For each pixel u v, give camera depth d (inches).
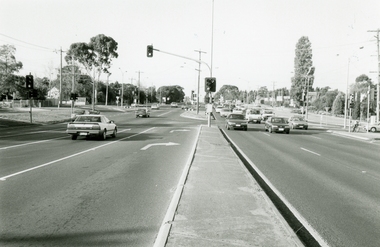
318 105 4451.3
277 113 3651.6
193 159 545.3
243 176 414.0
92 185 366.0
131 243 211.9
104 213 270.5
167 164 510.6
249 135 1165.1
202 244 203.5
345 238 233.6
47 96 4040.4
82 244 209.0
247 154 675.4
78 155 589.9
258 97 7593.5
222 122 1990.7
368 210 301.1
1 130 1189.1
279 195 351.9
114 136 967.6
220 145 755.4
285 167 530.3
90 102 4446.4
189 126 1531.7
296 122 1683.1
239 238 214.4
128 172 442.9
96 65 3759.8
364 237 235.8
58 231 229.9
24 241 212.1
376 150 856.3
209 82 1285.7
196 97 2773.1
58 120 1753.2
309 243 225.3
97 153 620.4
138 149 689.0
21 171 436.1
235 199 306.5
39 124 1523.1
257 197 315.3
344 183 418.6
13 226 237.9
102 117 895.7
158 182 386.6
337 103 3659.0
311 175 467.5
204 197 311.3
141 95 6205.7
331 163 589.9
